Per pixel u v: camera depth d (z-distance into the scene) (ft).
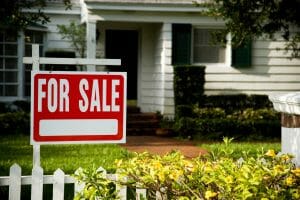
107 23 57.47
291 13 41.50
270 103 55.21
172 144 44.39
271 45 57.47
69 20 57.41
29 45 56.44
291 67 57.98
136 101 58.59
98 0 51.57
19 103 54.03
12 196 15.34
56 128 14.84
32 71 14.67
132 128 52.60
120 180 14.57
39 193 15.51
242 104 54.54
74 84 14.96
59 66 52.95
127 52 58.54
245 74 57.00
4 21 37.86
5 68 55.52
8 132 48.67
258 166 13.42
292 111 15.98
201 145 43.55
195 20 55.52
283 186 13.35
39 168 15.47
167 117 54.54
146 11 53.93
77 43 54.80
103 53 57.26
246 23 41.81
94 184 13.74
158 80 56.49
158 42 56.65
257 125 49.96
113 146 40.91
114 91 15.23
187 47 55.47
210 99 53.62
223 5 42.14
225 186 12.59
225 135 49.16
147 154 15.28
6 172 28.07
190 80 52.80
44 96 14.78
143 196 15.69
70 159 33.58
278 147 41.09
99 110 15.12
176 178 13.06
